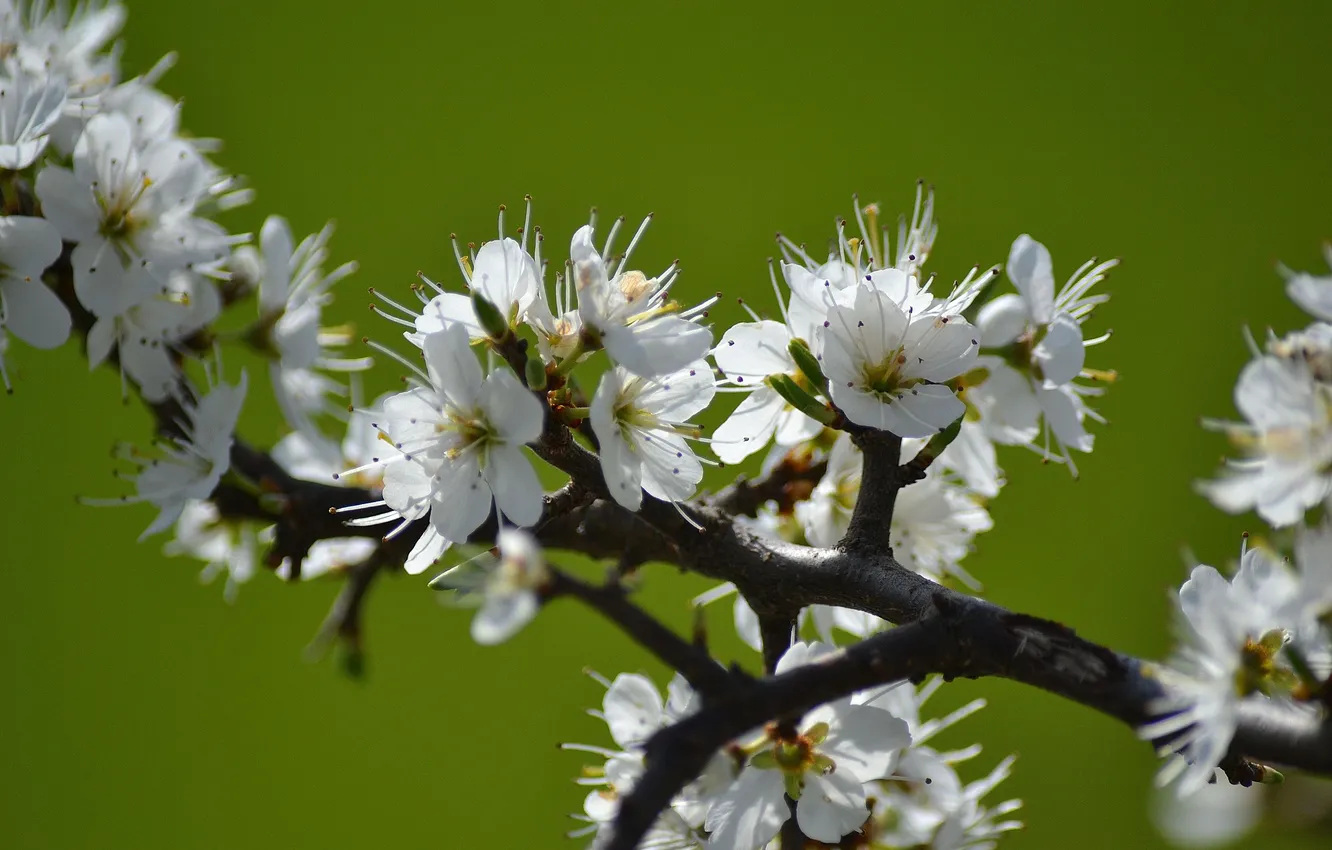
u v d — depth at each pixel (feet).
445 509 1.30
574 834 1.35
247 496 1.44
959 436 1.37
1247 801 1.38
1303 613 1.26
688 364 1.30
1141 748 1.99
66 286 1.44
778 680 1.23
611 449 1.30
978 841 1.37
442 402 1.31
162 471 1.44
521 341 1.30
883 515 1.32
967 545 1.40
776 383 1.32
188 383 1.45
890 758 1.31
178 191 1.43
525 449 1.39
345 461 1.51
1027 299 1.36
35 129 1.41
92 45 1.49
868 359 1.31
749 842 1.31
